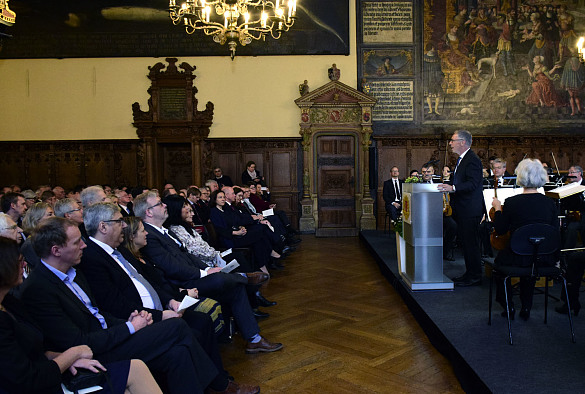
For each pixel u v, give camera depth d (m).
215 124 12.38
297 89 12.41
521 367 3.20
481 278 5.59
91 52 12.10
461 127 12.42
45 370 2.14
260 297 5.68
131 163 12.29
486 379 3.01
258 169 12.48
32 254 3.05
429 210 5.38
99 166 12.29
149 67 12.13
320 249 10.00
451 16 12.38
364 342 4.37
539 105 12.38
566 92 12.36
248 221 7.07
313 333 4.66
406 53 12.41
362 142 12.20
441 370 3.71
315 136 12.30
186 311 3.49
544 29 12.32
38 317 2.50
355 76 12.45
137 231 3.69
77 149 12.26
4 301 2.30
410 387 3.43
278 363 3.93
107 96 12.22
